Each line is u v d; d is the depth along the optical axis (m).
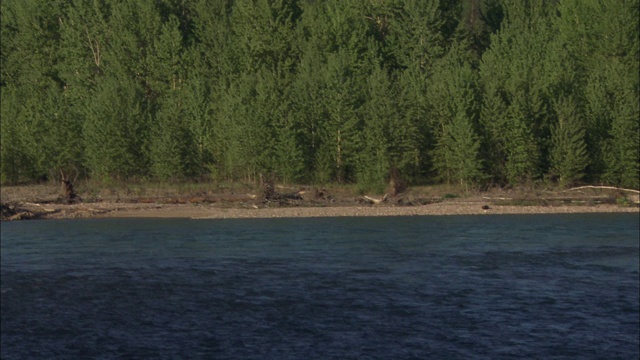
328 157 73.62
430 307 30.19
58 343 26.59
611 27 79.50
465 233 47.62
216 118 78.06
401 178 71.06
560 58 77.69
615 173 68.81
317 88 75.62
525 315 29.02
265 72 80.25
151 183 76.88
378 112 71.12
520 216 56.88
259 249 42.41
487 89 71.25
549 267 36.72
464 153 68.50
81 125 81.06
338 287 33.34
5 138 80.31
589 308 29.77
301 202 64.62
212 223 54.38
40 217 58.72
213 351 25.75
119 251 42.19
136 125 78.12
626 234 46.47
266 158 72.88
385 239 45.50
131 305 30.98
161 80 89.19
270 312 29.81
